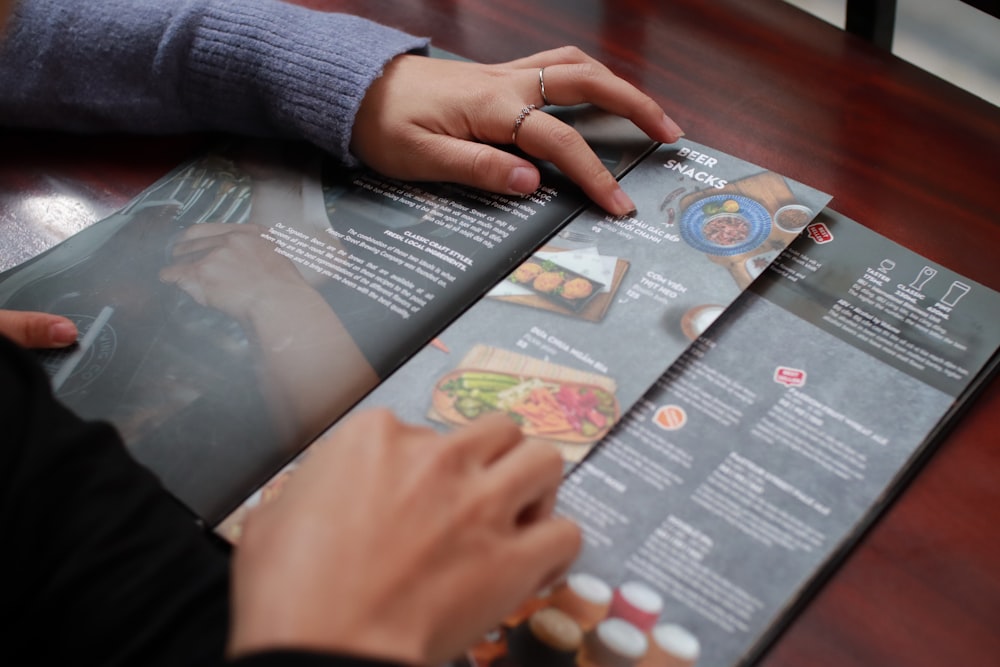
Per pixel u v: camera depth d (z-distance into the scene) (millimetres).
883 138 681
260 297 600
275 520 408
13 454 409
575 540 443
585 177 643
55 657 404
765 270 593
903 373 534
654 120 678
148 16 715
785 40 762
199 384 555
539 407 525
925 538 476
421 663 370
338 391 543
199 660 389
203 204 682
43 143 758
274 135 741
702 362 544
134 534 426
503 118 668
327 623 363
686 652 433
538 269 600
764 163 673
